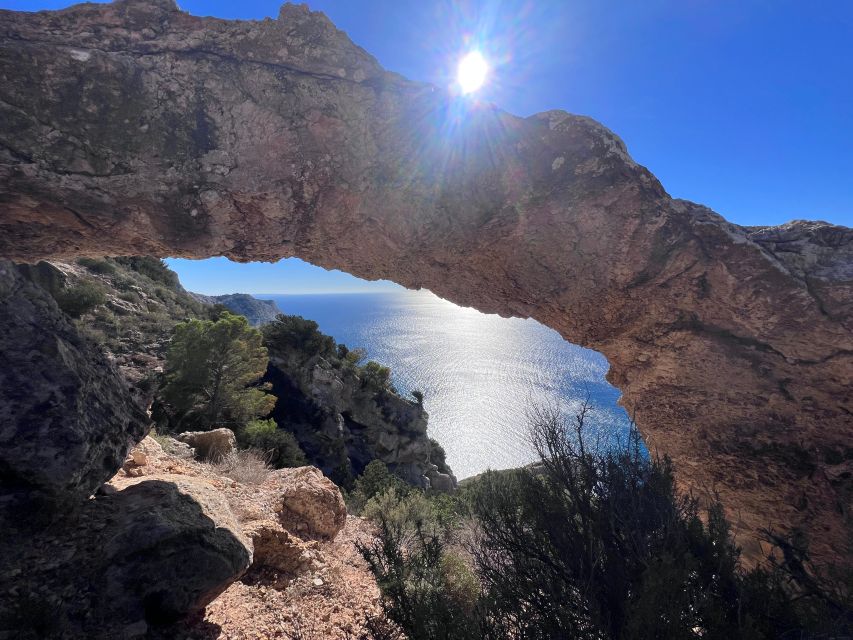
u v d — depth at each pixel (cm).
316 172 411
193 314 3356
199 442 900
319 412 3070
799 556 381
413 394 4006
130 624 273
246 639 357
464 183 434
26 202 359
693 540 354
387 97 416
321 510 679
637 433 454
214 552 332
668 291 459
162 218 393
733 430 480
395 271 496
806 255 426
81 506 343
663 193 439
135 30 375
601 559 338
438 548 463
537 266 465
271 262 480
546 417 461
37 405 317
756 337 445
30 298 372
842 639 280
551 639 300
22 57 336
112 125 360
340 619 448
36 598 261
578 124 426
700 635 297
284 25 399
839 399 423
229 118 389
